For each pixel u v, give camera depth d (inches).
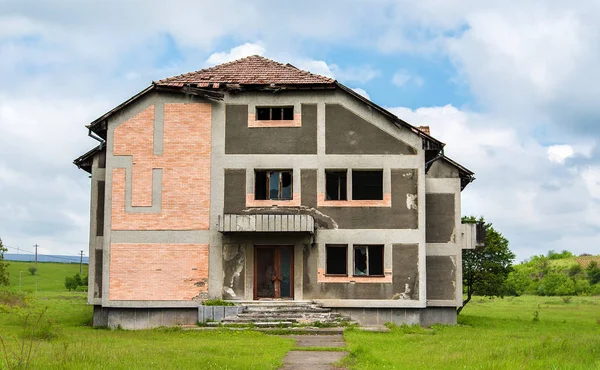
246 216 1160.8
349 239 1186.0
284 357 722.8
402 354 737.6
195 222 1194.0
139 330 1104.2
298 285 1179.9
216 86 1206.9
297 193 1197.7
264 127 1210.6
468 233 1262.3
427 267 1257.4
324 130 1208.2
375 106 1202.0
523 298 3083.2
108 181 1202.6
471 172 1270.9
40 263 4854.8
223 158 1205.1
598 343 792.3
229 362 629.6
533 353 691.4
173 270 1185.4
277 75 1250.0
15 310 1120.8
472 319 1480.1
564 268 4274.1
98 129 1218.6
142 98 1216.2
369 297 1176.8
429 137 1195.9
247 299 1177.4
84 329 1133.7
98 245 1251.8
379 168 1199.6
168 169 1203.2
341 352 773.3
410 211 1189.7
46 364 578.9
